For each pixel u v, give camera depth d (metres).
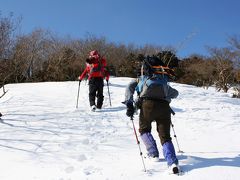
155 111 4.76
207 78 30.34
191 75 30.23
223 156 4.99
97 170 4.62
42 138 6.43
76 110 9.31
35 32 26.91
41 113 8.78
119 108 9.74
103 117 8.48
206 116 8.89
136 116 8.55
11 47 16.61
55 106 9.85
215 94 14.18
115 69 28.23
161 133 4.72
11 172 4.73
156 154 4.84
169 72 4.93
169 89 4.89
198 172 4.29
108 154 5.42
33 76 24.05
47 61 25.80
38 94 11.95
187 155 5.09
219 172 4.26
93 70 9.53
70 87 13.50
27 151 5.64
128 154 5.38
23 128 7.15
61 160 5.17
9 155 5.45
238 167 4.44
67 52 25.84
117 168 4.67
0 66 15.64
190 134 6.87
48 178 4.42
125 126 7.59
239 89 24.28
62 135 6.65
